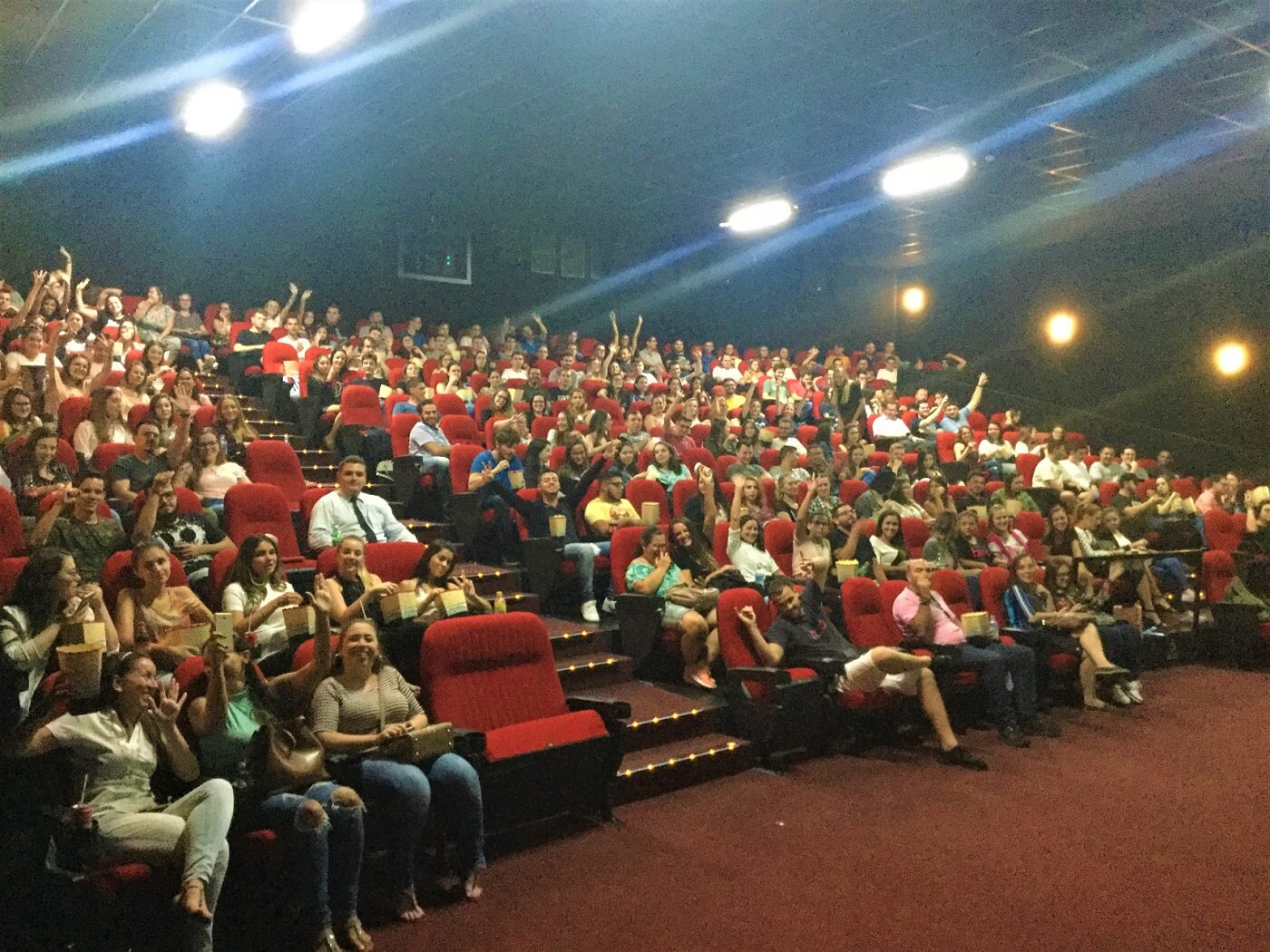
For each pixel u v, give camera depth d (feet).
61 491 15.39
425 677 12.84
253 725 11.12
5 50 28.45
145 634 13.07
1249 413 38.78
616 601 18.84
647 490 23.52
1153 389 41.91
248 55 28.71
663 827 13.56
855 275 53.52
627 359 42.27
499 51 27.91
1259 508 28.71
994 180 38.68
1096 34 25.93
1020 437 38.68
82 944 9.09
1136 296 42.57
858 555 22.94
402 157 38.81
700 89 30.76
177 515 16.71
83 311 28.91
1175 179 37.47
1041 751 17.38
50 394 21.79
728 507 24.09
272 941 10.30
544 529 20.76
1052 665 20.22
